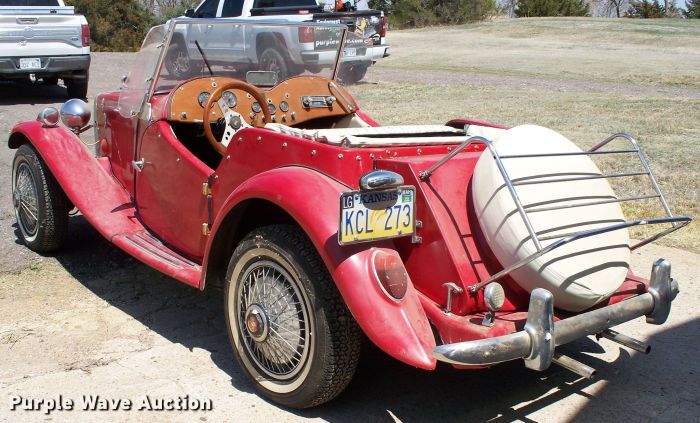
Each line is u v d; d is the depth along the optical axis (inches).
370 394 129.7
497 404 127.9
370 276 107.7
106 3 1182.3
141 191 167.3
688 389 135.1
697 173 275.7
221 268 140.3
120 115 177.5
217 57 163.9
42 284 175.5
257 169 132.3
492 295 104.7
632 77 621.0
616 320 116.0
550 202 113.0
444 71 701.3
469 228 115.9
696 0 1844.2
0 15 423.2
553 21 1368.1
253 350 127.0
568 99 474.6
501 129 148.2
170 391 128.3
